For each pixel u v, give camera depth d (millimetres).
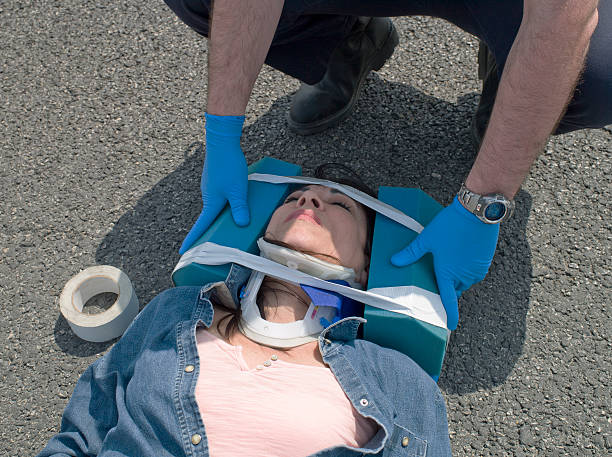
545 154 2445
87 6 3045
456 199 1723
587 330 2082
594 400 1958
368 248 1999
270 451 1479
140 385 1595
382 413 1568
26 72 2865
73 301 2092
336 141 2557
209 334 1709
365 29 2412
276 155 2549
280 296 1815
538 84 1341
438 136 2533
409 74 2721
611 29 1714
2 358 2141
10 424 2021
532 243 2256
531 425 1934
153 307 1830
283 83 2752
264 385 1578
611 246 2234
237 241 1911
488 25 1904
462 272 1805
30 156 2613
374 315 1753
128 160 2584
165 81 2793
